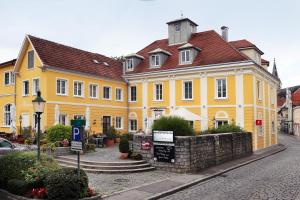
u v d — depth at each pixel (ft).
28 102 92.48
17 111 96.17
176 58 109.91
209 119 97.86
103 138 86.63
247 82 92.12
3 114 101.86
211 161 59.11
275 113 118.83
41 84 87.86
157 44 124.77
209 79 98.58
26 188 34.73
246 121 91.81
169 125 54.90
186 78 102.94
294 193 37.58
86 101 98.89
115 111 110.83
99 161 53.98
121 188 39.96
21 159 38.52
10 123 97.71
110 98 109.09
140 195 36.52
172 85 105.70
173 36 118.11
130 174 49.85
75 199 32.55
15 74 96.53
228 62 94.12
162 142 53.88
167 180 45.19
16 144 76.54
